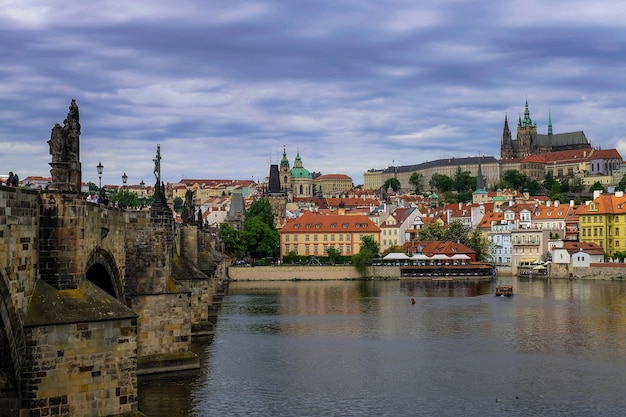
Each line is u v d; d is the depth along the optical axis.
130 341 66.12
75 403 63.69
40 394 62.06
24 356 61.62
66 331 63.12
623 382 107.31
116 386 65.44
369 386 104.06
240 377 106.88
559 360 123.81
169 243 103.69
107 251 82.31
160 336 102.81
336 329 160.12
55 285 65.62
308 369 114.69
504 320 176.25
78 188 68.25
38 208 65.38
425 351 132.38
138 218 101.94
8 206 58.19
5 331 58.72
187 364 104.38
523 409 92.62
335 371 113.75
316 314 189.50
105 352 64.94
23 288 61.50
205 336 140.88
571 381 108.12
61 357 63.00
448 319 178.88
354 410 91.44
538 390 102.56
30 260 63.25
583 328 160.88
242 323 169.50
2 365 60.59
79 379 63.75
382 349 134.25
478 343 141.62
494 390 102.56
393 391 101.31
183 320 103.94
